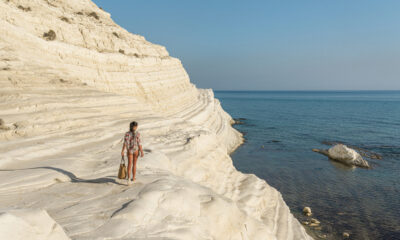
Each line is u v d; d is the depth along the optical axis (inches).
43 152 384.2
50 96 564.7
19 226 136.8
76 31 977.5
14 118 446.3
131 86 1104.8
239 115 3695.9
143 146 505.7
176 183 303.6
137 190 269.6
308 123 2854.3
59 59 785.6
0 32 619.2
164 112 1264.8
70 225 199.5
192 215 256.1
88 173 329.1
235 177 635.5
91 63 928.3
